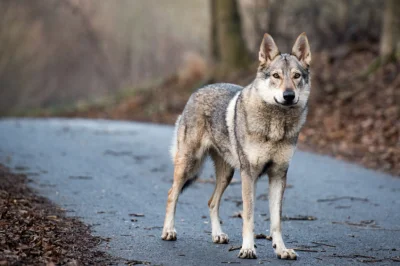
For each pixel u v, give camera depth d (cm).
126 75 4378
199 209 901
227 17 2756
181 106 2402
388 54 1908
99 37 4384
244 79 2427
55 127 1972
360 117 1595
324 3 2502
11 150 1395
